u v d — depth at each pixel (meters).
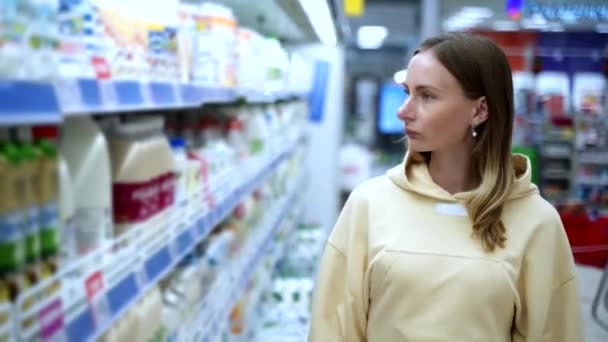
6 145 0.74
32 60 0.71
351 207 1.46
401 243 1.33
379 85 7.42
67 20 0.86
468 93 1.30
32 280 0.76
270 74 2.86
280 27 3.57
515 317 1.38
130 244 1.14
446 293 1.28
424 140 1.34
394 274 1.32
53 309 0.78
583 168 5.76
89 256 0.94
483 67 1.29
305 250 4.09
